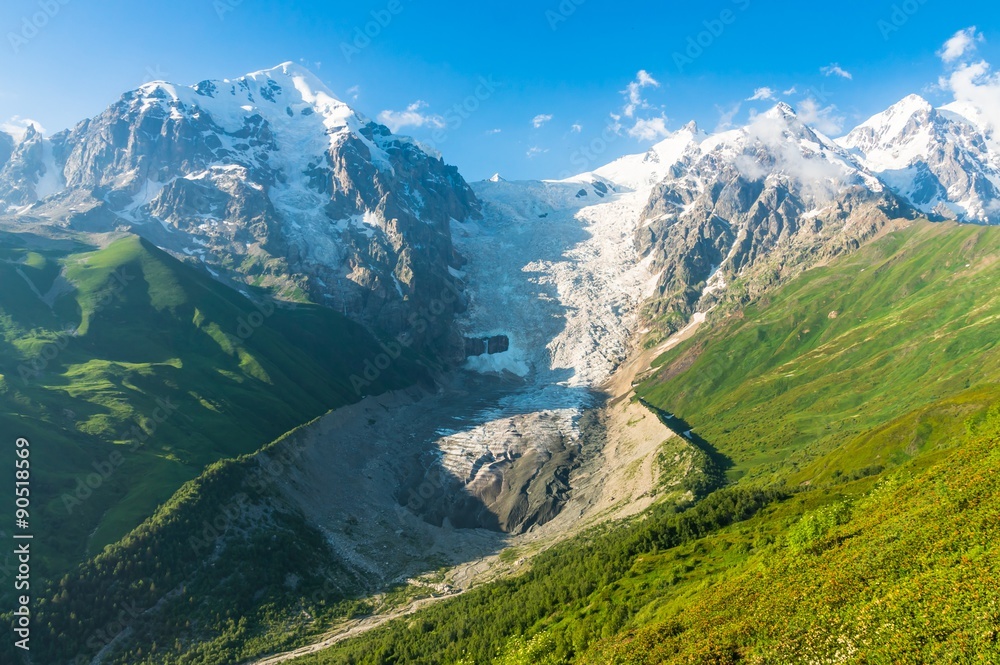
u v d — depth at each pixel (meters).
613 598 95.44
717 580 86.12
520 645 93.56
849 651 55.03
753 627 65.19
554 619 99.50
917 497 79.31
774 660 58.84
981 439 88.31
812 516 87.88
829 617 60.75
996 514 62.78
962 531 63.25
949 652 49.22
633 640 74.94
